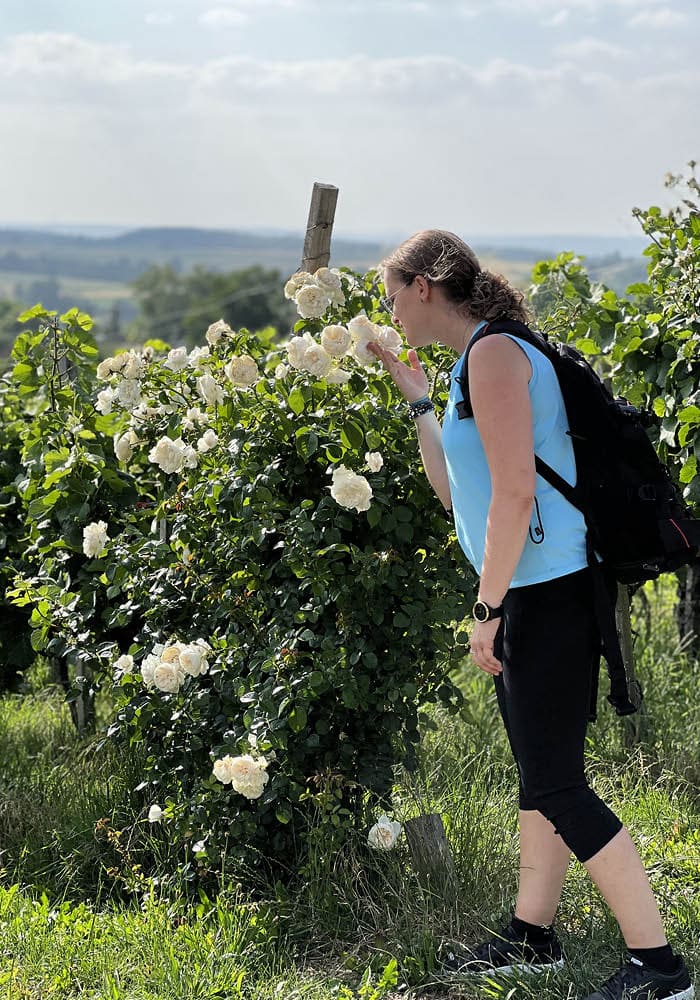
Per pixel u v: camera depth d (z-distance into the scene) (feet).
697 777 13.99
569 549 8.94
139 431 12.92
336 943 10.59
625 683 8.98
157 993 9.54
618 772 14.30
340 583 11.22
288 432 11.41
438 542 11.68
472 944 10.35
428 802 12.59
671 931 10.10
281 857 11.62
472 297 9.21
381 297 13.07
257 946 10.30
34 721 16.87
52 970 9.87
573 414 8.98
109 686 13.92
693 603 17.62
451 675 17.78
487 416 8.61
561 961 9.73
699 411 12.86
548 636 9.01
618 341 14.20
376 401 11.53
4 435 16.79
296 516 11.21
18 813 13.01
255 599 11.66
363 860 11.34
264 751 10.96
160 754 12.05
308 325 12.48
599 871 9.00
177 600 12.16
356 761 11.64
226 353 12.99
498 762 14.43
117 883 11.82
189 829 11.36
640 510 8.87
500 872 11.28
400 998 9.66
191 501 12.03
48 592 12.95
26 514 15.71
